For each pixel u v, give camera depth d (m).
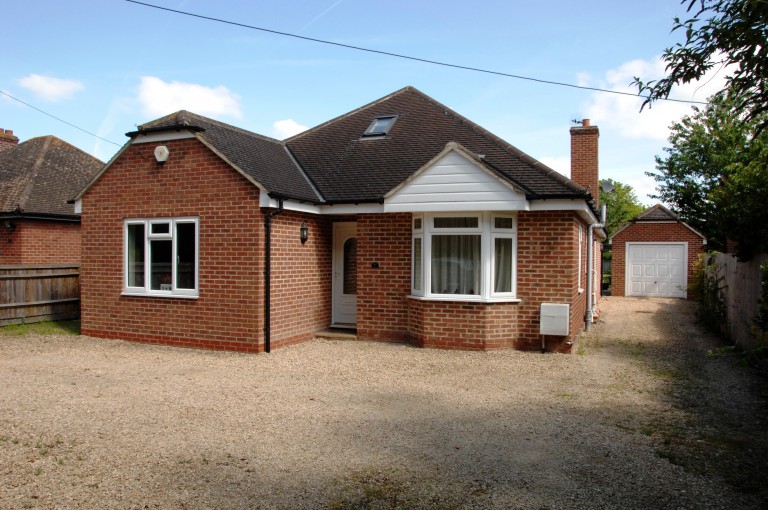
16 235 17.19
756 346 8.67
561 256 11.16
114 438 6.13
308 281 12.69
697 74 4.96
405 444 6.03
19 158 20.05
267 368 9.83
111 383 8.65
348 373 9.45
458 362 10.30
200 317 11.62
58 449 5.78
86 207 12.84
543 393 8.22
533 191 10.97
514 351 11.27
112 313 12.57
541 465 5.44
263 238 11.23
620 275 26.20
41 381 8.72
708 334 14.25
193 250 11.78
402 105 15.81
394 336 12.28
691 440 6.17
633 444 6.04
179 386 8.50
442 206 11.18
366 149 14.08
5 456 5.58
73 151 21.52
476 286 11.45
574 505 4.61
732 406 7.55
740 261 10.52
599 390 8.41
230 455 5.68
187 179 11.73
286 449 5.86
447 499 4.72
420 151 13.41
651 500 4.69
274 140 14.95
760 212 9.33
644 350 11.89
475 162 10.91
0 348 11.43
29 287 14.26
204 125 12.62
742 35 4.54
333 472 5.27
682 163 27.30
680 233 25.38
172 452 5.74
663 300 24.36
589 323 15.13
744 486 4.96
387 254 12.28
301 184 12.60
